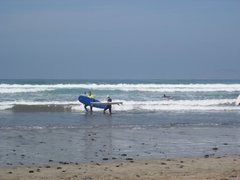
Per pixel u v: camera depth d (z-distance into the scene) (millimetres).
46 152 15305
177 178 10453
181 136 20031
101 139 18703
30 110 37094
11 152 15211
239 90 56156
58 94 48250
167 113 34781
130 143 17641
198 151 15781
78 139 18641
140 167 12250
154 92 52094
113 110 37875
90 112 35875
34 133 20531
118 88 56312
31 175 11039
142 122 26859
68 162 13367
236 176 10719
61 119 28844
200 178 10430
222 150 16109
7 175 11039
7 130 21609
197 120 28484
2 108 36781
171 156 14594
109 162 13266
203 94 51094
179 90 54844
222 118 30188
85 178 10641
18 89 50688
